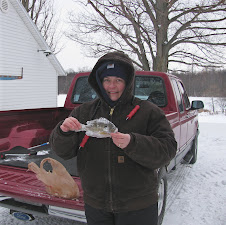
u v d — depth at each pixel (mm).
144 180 1587
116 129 1384
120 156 1565
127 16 11953
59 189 2107
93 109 1747
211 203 3732
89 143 1640
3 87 13828
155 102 3936
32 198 2189
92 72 1671
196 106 4578
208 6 11930
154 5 12211
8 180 2451
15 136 3557
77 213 2109
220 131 10766
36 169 2156
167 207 3586
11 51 14242
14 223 3127
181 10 12852
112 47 14461
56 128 1592
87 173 1648
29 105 15727
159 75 3928
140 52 13977
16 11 14383
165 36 13133
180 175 5059
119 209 1572
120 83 1642
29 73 15594
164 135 1576
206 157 6543
